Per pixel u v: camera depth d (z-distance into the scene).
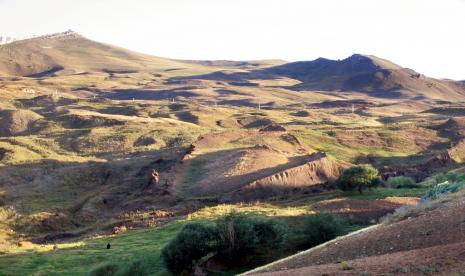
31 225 53.84
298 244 34.56
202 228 31.83
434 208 25.73
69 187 70.19
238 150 70.94
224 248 31.31
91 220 56.56
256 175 60.94
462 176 56.88
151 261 33.38
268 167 63.91
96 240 42.09
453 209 22.86
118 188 67.00
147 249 36.16
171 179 62.72
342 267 17.28
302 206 47.41
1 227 53.28
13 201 63.28
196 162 68.50
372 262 17.56
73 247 39.66
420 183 61.03
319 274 16.81
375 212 41.94
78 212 58.53
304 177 61.41
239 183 59.22
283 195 56.06
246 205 50.72
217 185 59.53
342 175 55.00
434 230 20.70
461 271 14.62
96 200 61.84
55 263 34.38
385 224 26.52
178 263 30.83
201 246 30.91
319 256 22.64
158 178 64.06
